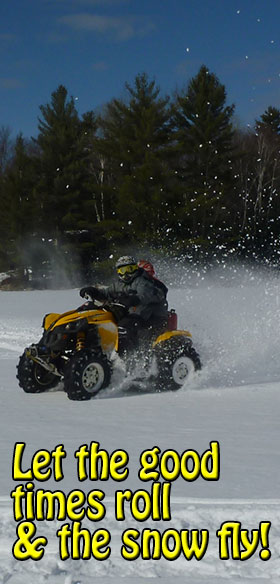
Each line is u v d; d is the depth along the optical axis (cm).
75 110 5091
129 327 952
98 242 5088
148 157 4584
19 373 941
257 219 4988
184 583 366
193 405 849
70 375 878
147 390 970
